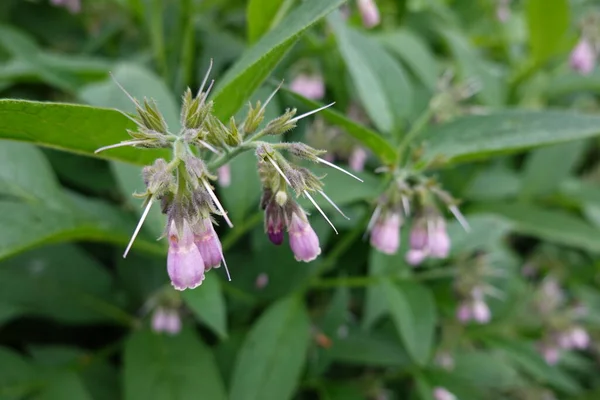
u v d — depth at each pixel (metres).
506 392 0.36
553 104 0.45
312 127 0.30
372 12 0.28
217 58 0.34
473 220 0.31
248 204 0.26
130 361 0.26
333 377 0.32
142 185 0.25
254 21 0.25
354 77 0.26
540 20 0.35
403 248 0.28
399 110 0.27
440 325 0.33
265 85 0.26
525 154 0.43
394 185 0.24
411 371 0.31
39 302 0.28
